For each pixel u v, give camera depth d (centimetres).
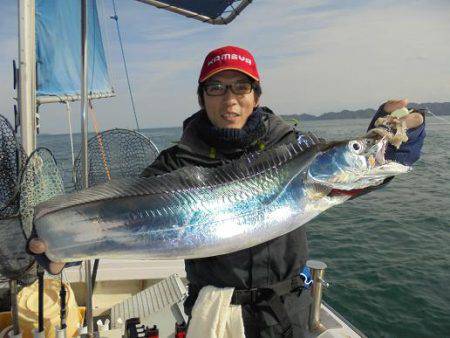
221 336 97
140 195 98
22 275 112
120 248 95
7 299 150
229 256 101
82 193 96
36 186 114
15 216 109
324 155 110
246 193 103
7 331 130
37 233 93
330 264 342
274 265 103
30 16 129
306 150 110
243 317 100
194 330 99
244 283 101
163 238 97
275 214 104
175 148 112
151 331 122
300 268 106
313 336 139
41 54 178
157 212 97
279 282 103
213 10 182
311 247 390
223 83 108
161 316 148
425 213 502
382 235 421
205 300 100
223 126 110
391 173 112
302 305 106
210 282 103
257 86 114
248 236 101
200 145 111
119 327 145
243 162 106
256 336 100
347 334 138
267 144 114
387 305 266
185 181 101
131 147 143
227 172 104
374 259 349
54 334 127
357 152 111
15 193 107
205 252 99
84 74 109
